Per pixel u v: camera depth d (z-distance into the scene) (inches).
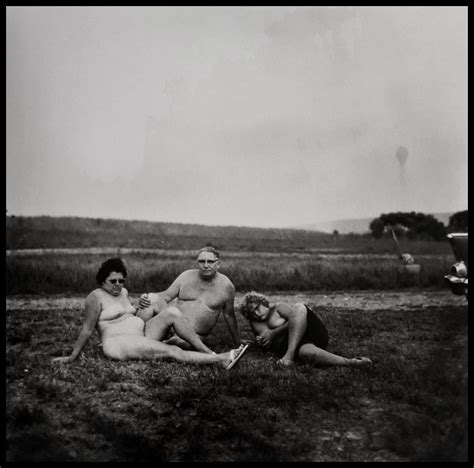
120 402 172.2
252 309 231.1
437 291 459.8
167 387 184.4
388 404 176.1
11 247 714.2
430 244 916.0
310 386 183.5
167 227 1052.5
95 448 145.1
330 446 149.0
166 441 148.6
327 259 647.8
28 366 206.4
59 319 309.9
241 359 221.9
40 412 160.1
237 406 169.9
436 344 246.8
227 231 1074.1
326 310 350.9
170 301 250.8
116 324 222.2
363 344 249.4
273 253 835.4
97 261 518.9
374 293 453.7
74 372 199.9
